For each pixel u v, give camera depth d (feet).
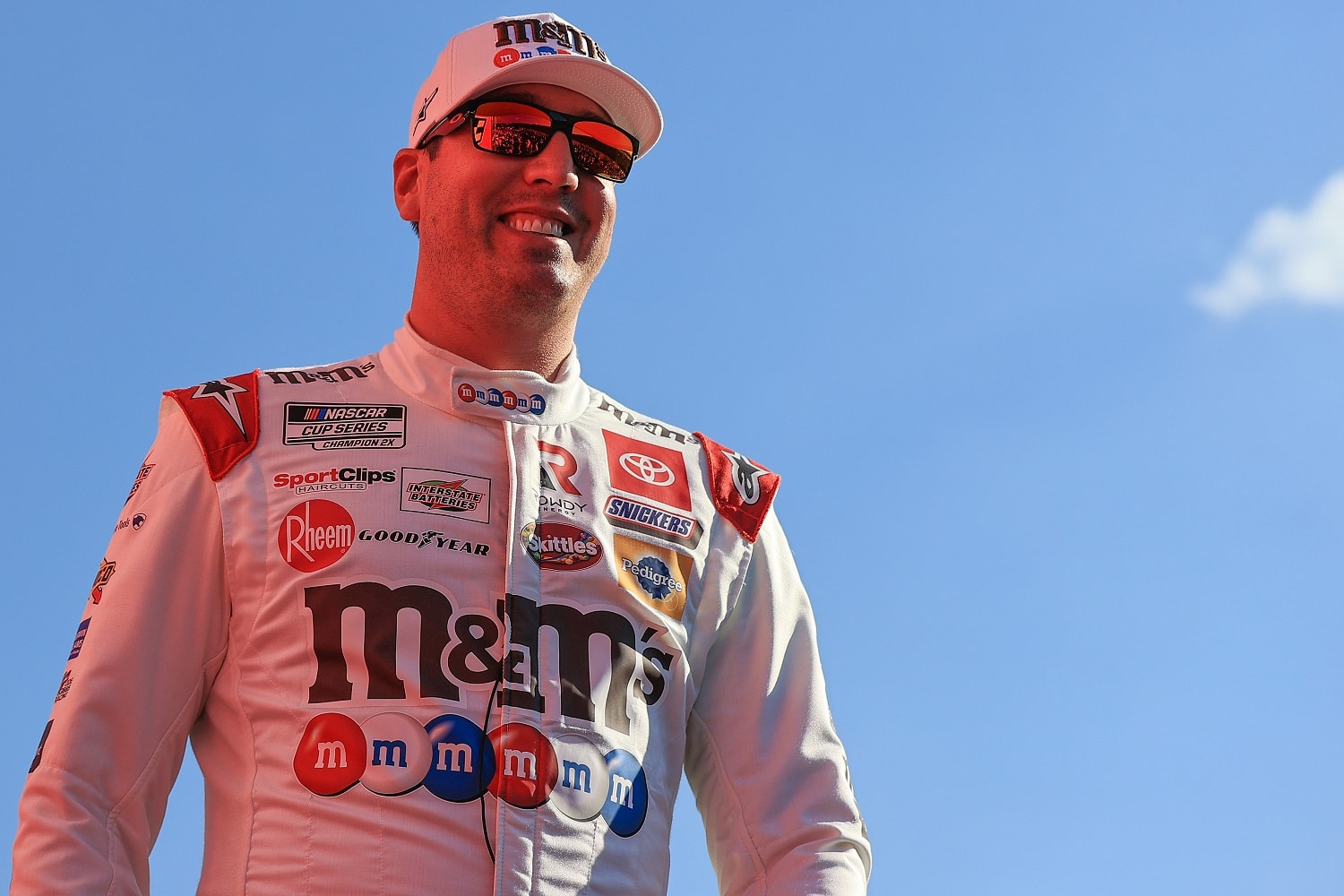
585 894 17.70
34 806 17.02
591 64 21.49
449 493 19.26
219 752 18.19
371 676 17.81
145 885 17.70
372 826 17.03
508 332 21.09
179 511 18.53
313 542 18.49
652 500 20.59
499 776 17.57
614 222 21.98
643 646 19.47
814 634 21.61
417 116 22.36
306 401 19.81
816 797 20.12
